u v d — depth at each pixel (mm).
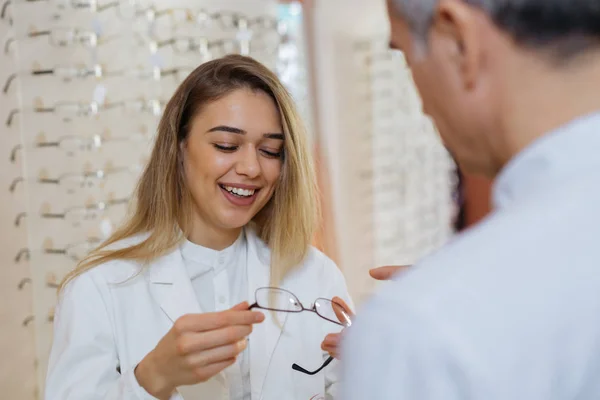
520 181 624
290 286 1688
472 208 4914
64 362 1427
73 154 2588
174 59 2891
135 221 1653
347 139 4219
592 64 592
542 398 529
